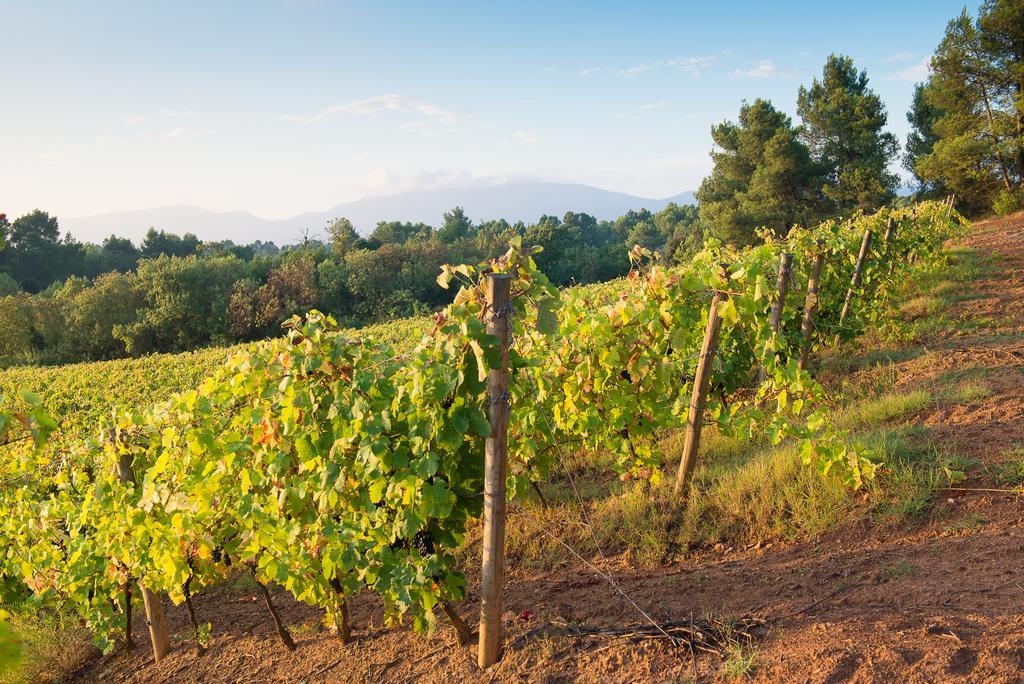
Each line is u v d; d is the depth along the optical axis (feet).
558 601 14.52
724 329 23.02
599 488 21.94
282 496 13.75
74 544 18.11
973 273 43.19
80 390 65.57
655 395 20.22
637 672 10.55
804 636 10.46
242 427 15.19
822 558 14.07
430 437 12.32
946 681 8.61
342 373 13.66
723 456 21.85
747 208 165.37
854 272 32.55
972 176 122.11
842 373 27.48
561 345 20.80
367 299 256.73
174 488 15.53
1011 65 114.11
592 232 596.29
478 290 12.63
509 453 20.08
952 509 14.44
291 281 249.14
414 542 13.64
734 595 13.03
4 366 201.67
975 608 10.44
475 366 12.21
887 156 165.17
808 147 168.66
